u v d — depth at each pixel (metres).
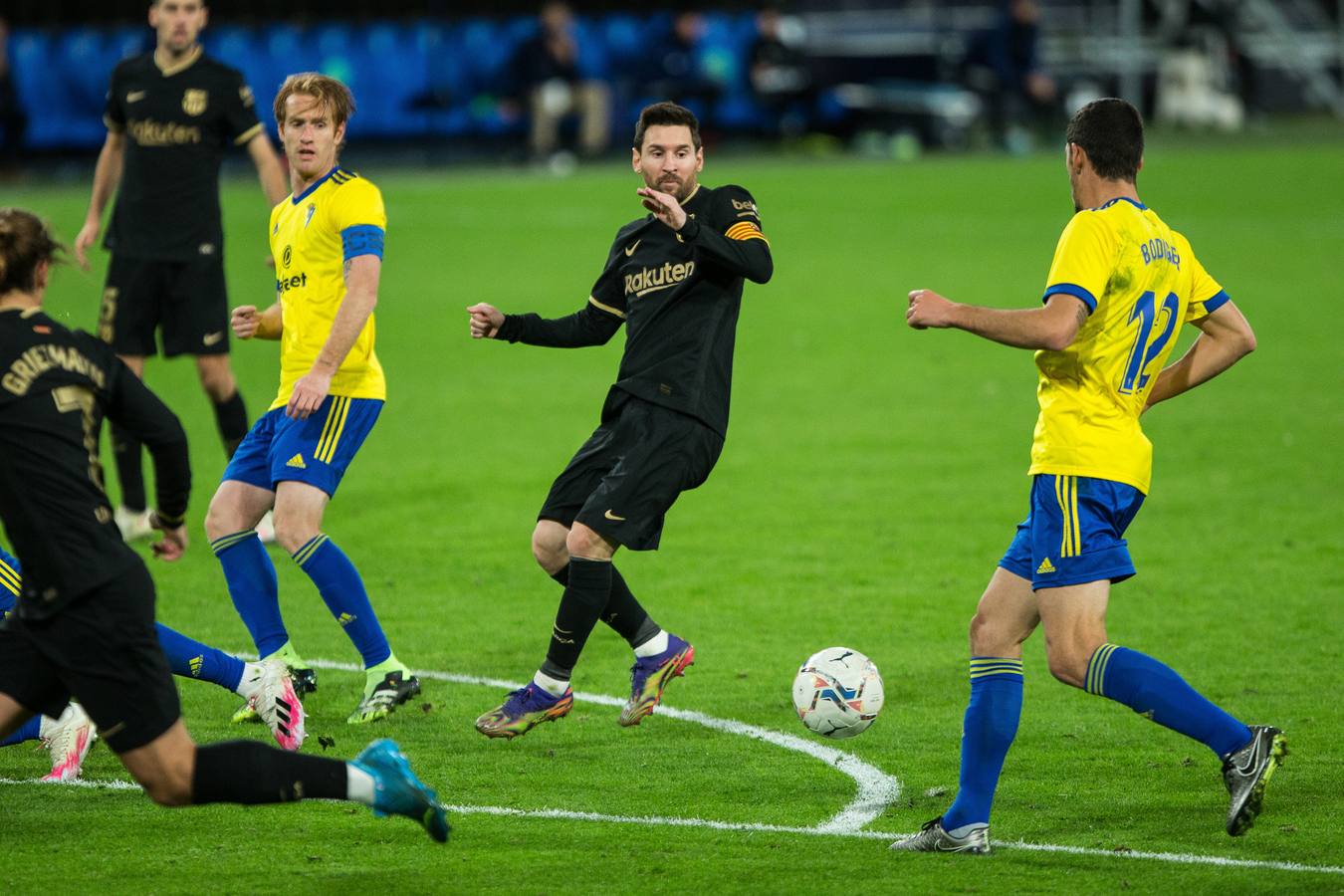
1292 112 136.38
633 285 20.56
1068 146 17.41
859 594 27.81
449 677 23.53
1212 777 19.38
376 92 112.12
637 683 20.94
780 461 38.38
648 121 20.19
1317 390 45.03
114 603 14.83
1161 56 129.38
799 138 115.00
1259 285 62.03
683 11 114.50
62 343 15.23
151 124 30.69
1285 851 16.89
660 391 20.00
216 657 19.88
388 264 69.56
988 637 17.19
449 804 18.44
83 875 16.22
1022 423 42.22
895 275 66.44
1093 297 16.27
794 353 52.50
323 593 21.23
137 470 31.58
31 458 14.77
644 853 16.84
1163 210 81.50
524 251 72.69
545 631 25.89
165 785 15.05
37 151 107.75
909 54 118.75
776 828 17.64
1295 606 26.86
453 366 50.69
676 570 29.45
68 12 109.12
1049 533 16.69
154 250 31.00
